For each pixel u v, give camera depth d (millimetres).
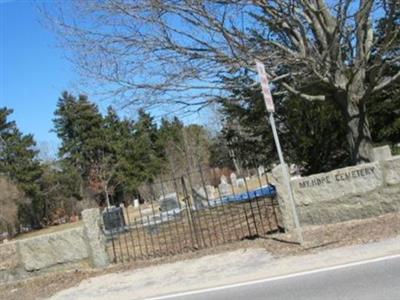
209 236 12625
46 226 70875
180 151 69312
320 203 11219
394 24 14070
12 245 12250
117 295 9156
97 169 72250
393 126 19219
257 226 13383
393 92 18516
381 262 7723
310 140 17172
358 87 13664
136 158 75438
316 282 7398
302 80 13844
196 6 11961
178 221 18500
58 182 72500
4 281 12141
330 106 16594
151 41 12625
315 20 13672
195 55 12734
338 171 11141
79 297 9523
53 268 12023
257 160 19031
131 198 74500
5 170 68375
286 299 6863
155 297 8523
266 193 18859
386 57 14930
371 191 10922
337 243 9398
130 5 12305
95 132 74625
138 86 13141
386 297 6121
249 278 8469
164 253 11992
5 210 57688
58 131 76188
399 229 9406
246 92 14000
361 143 13828
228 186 37156
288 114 17297
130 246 14477
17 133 71438
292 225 11258
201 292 8234
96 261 11695
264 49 13305
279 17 13234
